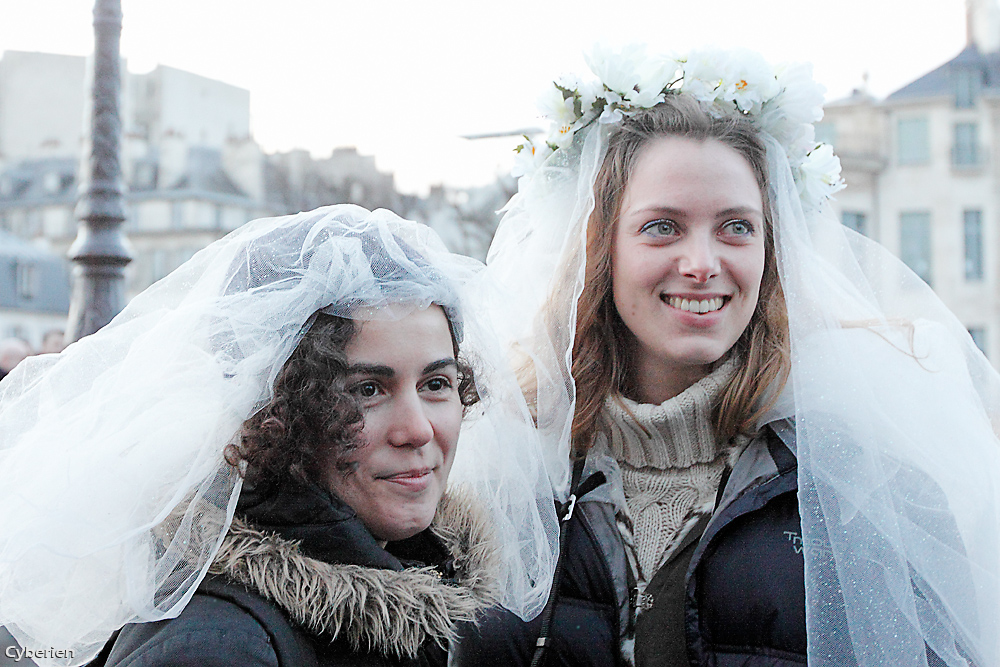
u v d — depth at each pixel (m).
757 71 1.74
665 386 1.78
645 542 1.72
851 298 1.78
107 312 3.58
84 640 1.26
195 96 30.73
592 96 1.79
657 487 1.76
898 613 1.52
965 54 20.59
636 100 1.75
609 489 1.76
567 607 1.70
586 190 1.80
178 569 1.22
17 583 1.26
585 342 1.80
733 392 1.71
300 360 1.25
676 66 1.78
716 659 1.58
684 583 1.63
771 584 1.57
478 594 1.44
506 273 1.91
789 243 1.73
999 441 1.75
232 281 1.34
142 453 1.25
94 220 3.57
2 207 33.66
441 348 1.33
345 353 1.27
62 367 1.38
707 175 1.67
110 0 3.58
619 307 1.76
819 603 1.53
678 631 1.61
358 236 1.33
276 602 1.21
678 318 1.68
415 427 1.29
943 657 1.54
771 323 1.74
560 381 1.78
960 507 1.62
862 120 20.45
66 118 34.28
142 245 29.94
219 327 1.28
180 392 1.27
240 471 1.25
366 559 1.27
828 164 1.83
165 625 1.18
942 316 1.83
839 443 1.59
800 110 1.77
